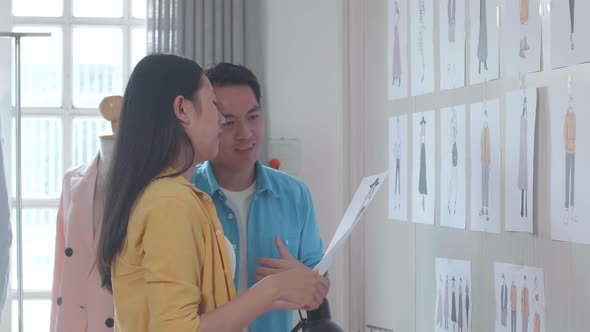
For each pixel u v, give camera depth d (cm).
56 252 236
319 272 159
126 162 143
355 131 274
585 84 147
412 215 224
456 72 196
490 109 180
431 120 212
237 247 194
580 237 149
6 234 252
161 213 137
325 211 309
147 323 143
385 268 246
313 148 311
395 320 239
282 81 313
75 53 329
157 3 306
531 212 164
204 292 144
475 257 189
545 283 160
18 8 327
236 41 306
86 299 221
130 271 143
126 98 147
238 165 195
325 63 312
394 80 238
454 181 198
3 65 313
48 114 328
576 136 150
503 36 174
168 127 144
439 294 208
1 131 257
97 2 329
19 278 272
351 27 273
